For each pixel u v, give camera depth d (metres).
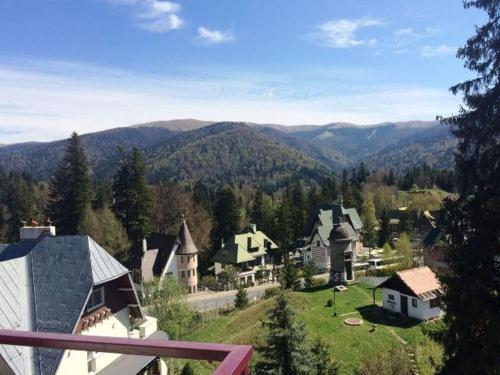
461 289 15.87
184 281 69.69
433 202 101.50
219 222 88.31
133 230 73.44
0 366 13.91
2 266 16.75
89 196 71.31
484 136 16.41
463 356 15.63
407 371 26.62
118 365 17.91
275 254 86.56
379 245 89.69
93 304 18.06
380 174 153.00
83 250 18.05
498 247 15.25
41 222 75.19
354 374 28.53
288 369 21.52
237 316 45.44
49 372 14.30
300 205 102.81
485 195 15.92
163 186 91.25
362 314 40.69
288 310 22.41
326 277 63.19
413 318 39.19
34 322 16.06
